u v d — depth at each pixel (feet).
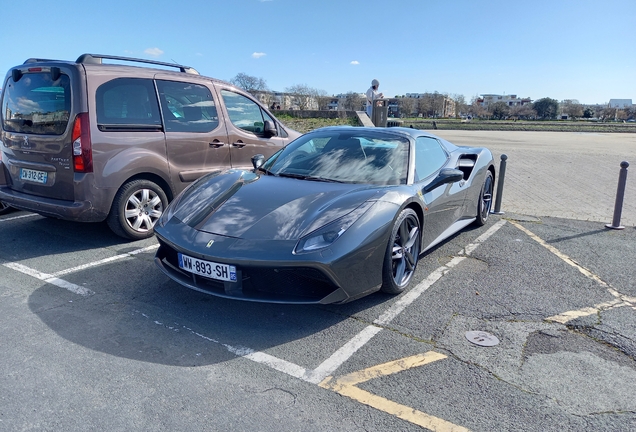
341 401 7.43
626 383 8.11
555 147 56.70
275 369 8.30
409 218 11.56
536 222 19.63
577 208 22.63
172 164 16.16
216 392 7.57
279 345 9.14
